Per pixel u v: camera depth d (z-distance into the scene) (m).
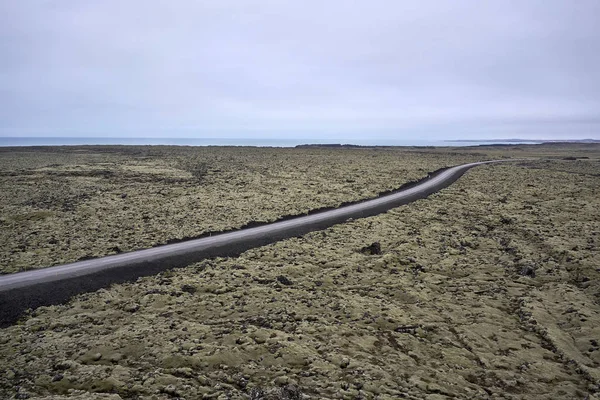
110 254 22.72
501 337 14.23
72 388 9.94
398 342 13.48
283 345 12.46
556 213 33.16
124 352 12.07
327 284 18.81
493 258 23.05
